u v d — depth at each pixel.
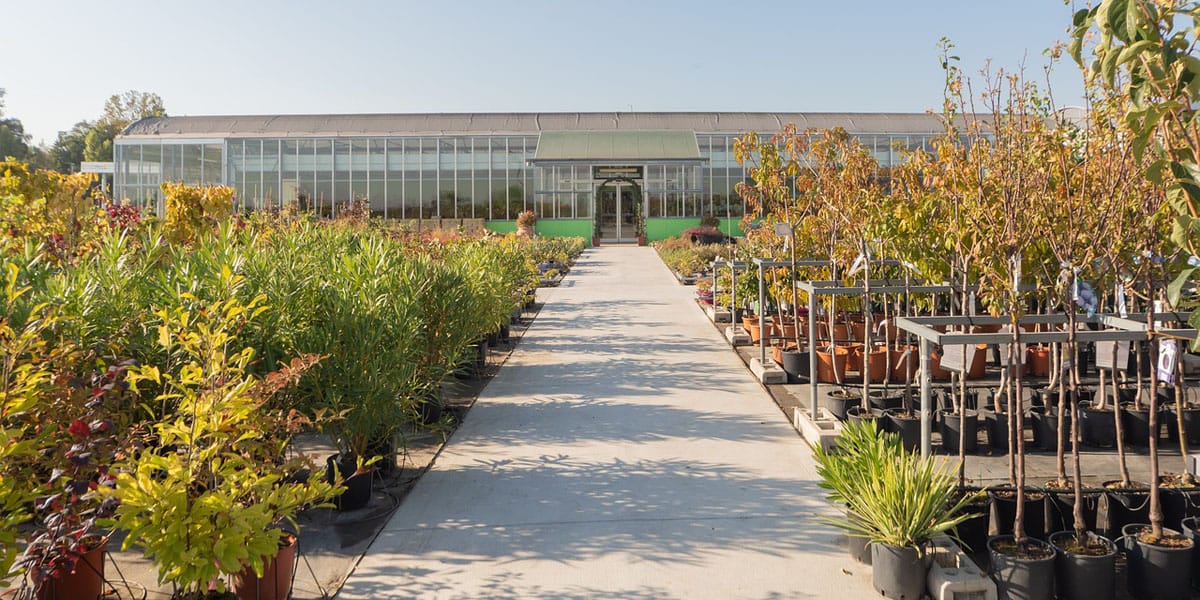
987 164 5.67
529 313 15.97
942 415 6.52
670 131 40.53
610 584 4.20
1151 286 5.20
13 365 3.70
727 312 14.58
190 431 3.54
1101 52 2.96
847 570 4.34
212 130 42.31
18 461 3.70
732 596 4.06
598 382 9.45
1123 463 4.81
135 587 4.21
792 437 6.97
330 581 4.30
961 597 3.90
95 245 8.70
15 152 63.22
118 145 38.09
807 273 10.64
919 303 9.58
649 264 28.48
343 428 5.41
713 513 5.18
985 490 4.69
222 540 3.35
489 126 45.50
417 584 4.23
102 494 3.23
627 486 5.73
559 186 39.28
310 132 43.28
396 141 39.12
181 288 5.11
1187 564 3.97
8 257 5.88
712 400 8.45
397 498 5.54
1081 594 3.94
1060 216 5.29
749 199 11.47
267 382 4.00
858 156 9.23
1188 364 9.37
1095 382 9.02
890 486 4.09
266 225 12.06
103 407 4.07
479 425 7.53
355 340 5.46
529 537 4.84
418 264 7.48
